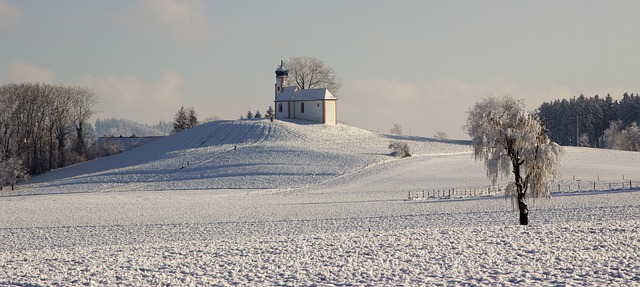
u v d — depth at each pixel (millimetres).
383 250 88750
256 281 73438
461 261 80688
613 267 75312
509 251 85438
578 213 151250
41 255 91250
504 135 133500
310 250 90312
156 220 163125
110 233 138625
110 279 74500
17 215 178500
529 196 137375
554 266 76750
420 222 145375
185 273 77625
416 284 70625
